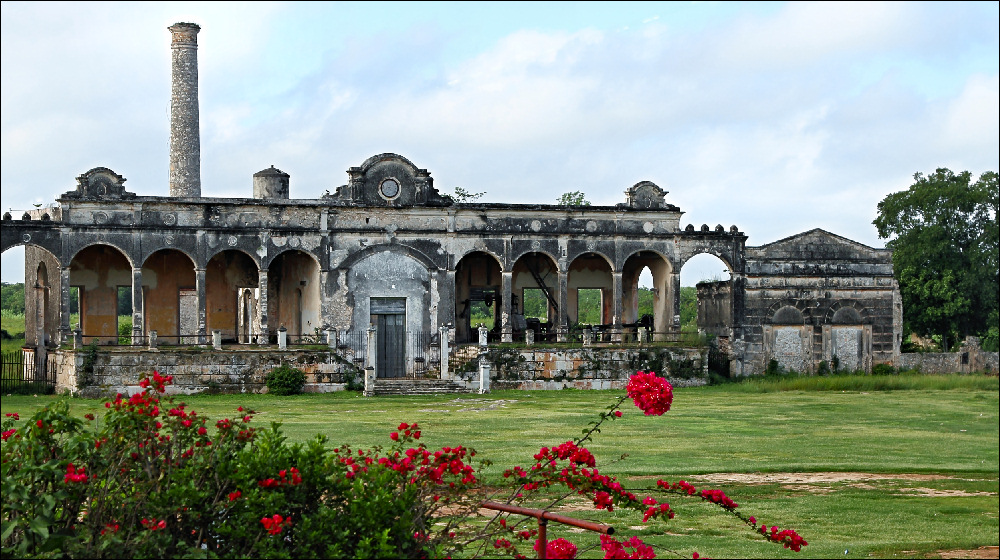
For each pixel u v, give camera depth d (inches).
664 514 510.9
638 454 950.4
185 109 2048.5
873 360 1983.3
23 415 1185.4
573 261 2034.9
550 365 1756.9
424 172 1844.2
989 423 1214.9
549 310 2033.7
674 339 1918.1
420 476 487.8
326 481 474.3
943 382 1745.8
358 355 1800.0
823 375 1920.5
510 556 564.4
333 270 1796.3
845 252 1979.6
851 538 634.2
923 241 2269.9
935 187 2257.6
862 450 984.9
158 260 1865.2
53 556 446.3
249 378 1614.2
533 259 2009.1
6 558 445.4
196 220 1738.4
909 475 850.8
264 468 462.9
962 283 2250.2
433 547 476.4
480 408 1397.6
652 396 520.4
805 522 677.3
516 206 1865.2
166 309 1870.1
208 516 458.3
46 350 1727.4
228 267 1927.9
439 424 1181.7
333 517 458.0
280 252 1776.6
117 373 1550.2
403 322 1828.2
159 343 1852.9
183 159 2046.0
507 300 1861.5
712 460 916.6
